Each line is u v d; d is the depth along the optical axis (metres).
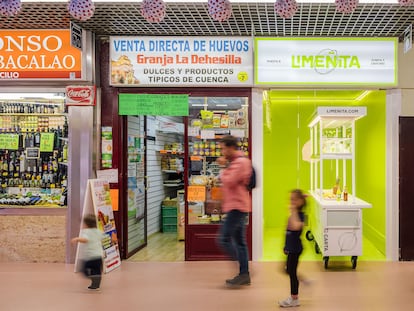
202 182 5.54
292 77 5.33
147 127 7.14
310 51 5.32
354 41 5.30
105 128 5.54
